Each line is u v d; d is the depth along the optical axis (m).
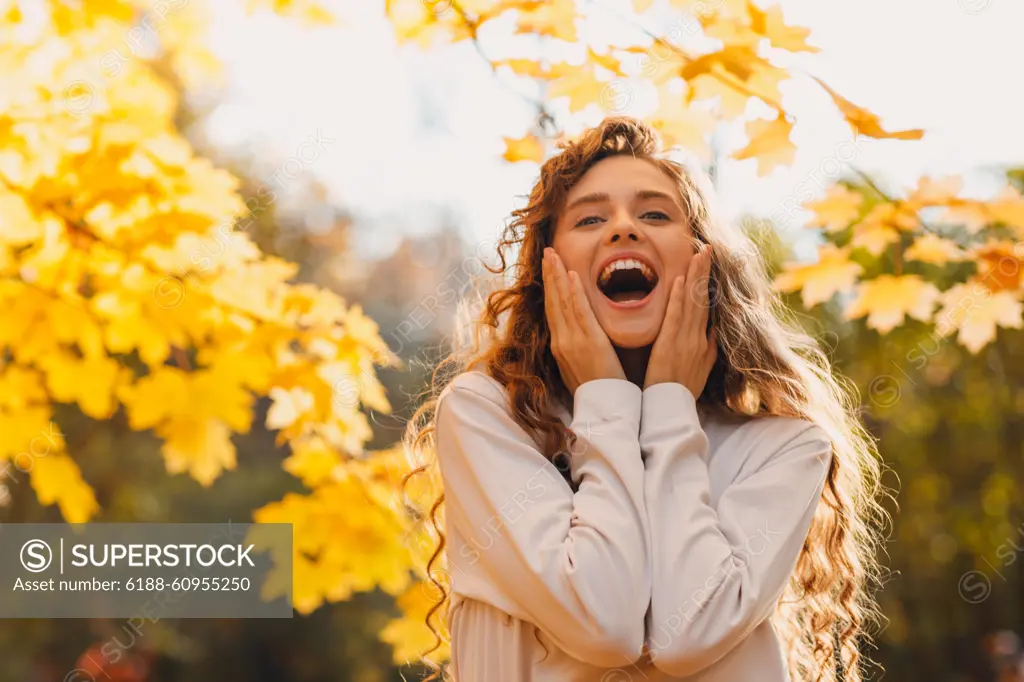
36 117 2.69
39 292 2.88
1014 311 3.12
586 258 2.15
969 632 9.74
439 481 2.44
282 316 3.00
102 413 3.06
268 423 3.12
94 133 2.74
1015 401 9.26
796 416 2.27
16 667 10.11
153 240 2.83
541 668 1.88
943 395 9.50
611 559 1.79
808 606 2.38
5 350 3.04
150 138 2.79
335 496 3.12
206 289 2.92
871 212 3.06
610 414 2.02
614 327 2.13
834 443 2.30
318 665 11.81
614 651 1.75
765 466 2.05
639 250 2.13
